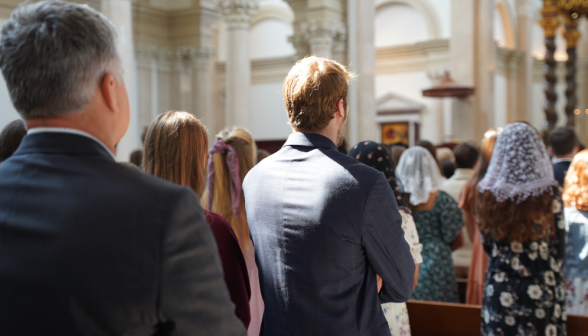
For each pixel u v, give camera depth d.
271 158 1.83
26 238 1.00
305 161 1.73
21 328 0.98
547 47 10.98
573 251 3.20
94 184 1.04
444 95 11.39
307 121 1.76
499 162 2.69
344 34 9.00
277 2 19.89
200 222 1.07
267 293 1.73
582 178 3.21
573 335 2.72
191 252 1.03
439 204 3.56
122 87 1.17
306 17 9.52
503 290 2.60
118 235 1.00
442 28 18.36
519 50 18.45
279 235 1.69
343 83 1.76
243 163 2.62
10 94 1.09
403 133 18.77
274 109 19.36
